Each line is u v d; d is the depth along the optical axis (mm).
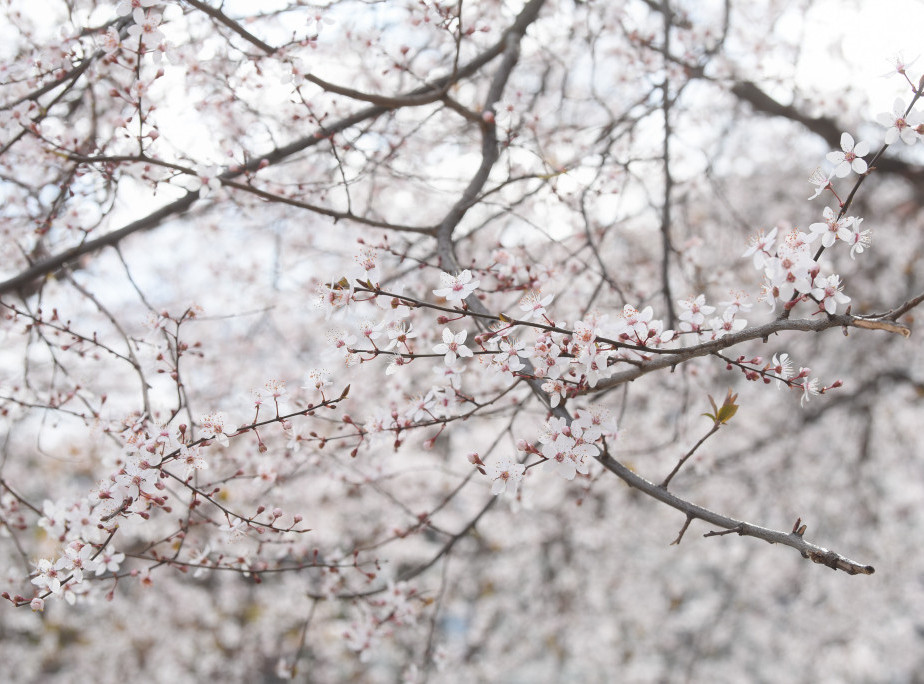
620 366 2721
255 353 5441
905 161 5594
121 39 2932
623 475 1938
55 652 7770
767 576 7273
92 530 2334
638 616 7738
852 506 6719
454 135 4078
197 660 7992
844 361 6680
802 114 5379
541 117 3980
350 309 1950
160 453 2043
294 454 3508
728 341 1871
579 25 4328
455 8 2949
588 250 4828
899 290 6637
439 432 2293
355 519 5863
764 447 6797
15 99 3123
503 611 7301
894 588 7027
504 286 3020
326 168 4168
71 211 3312
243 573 2691
